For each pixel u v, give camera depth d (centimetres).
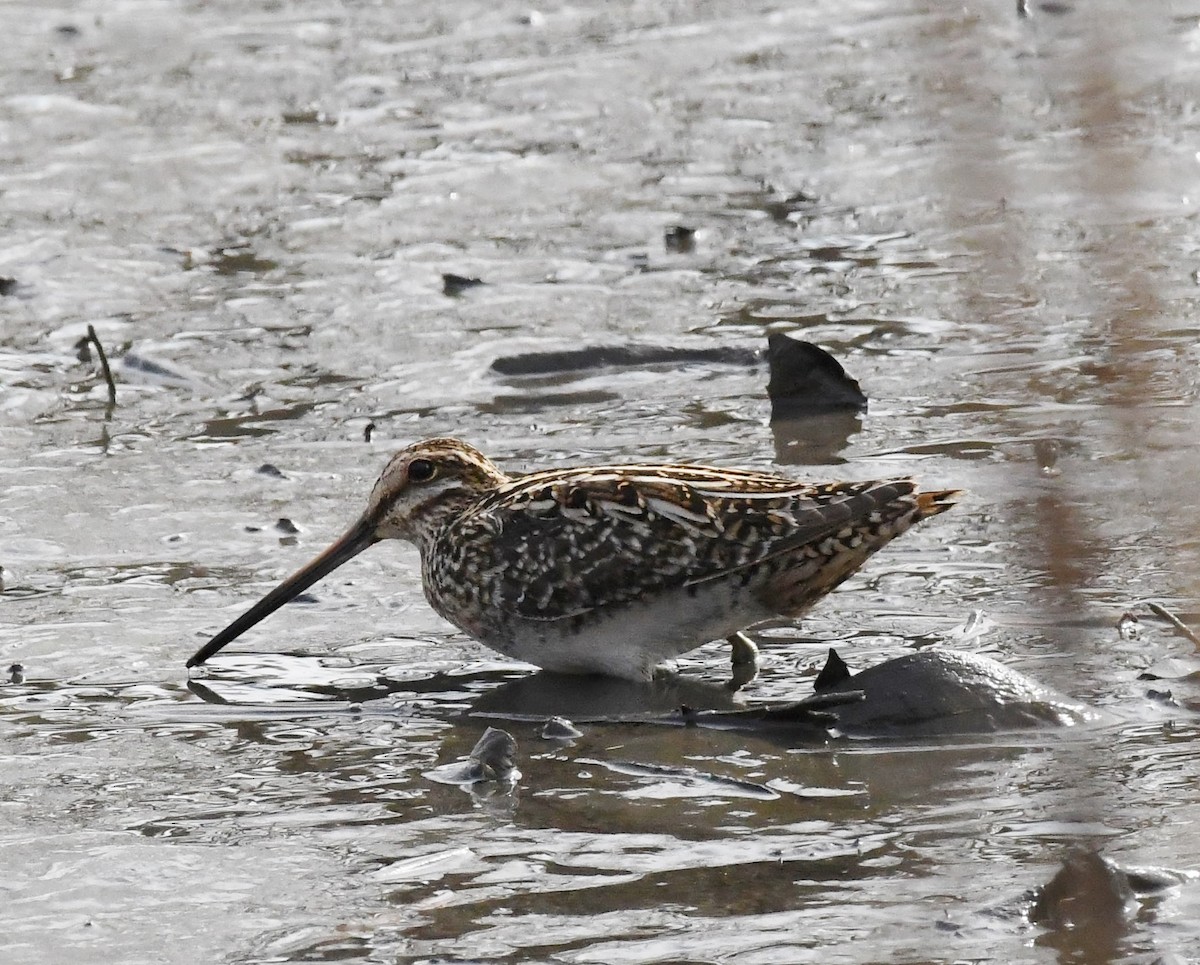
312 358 2145
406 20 3409
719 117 2872
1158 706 1280
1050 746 1236
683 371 2086
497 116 2927
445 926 1038
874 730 1283
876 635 1448
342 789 1237
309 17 3434
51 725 1349
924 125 2753
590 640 1429
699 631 1422
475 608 1466
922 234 2414
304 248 2473
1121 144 2417
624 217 2538
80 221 2570
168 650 1479
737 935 1012
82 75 3141
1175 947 970
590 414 1970
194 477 1828
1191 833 1095
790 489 1407
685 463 1672
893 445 1822
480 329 2202
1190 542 1516
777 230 2467
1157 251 2206
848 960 978
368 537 1532
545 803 1201
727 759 1257
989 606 1477
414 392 2039
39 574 1616
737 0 3438
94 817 1200
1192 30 2906
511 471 1812
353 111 2966
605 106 2948
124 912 1070
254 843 1156
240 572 1617
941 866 1080
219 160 2780
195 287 2359
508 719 1359
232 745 1315
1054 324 2086
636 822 1165
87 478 1831
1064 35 2848
